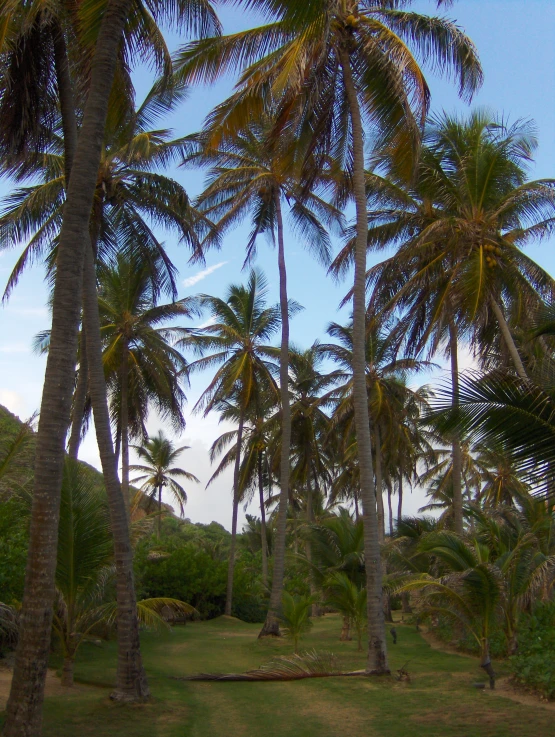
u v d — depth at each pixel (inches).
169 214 630.5
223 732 346.3
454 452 820.6
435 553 577.6
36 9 338.6
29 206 585.3
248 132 858.1
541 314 413.4
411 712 380.5
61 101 392.2
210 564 1155.9
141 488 1800.0
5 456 519.2
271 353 1131.3
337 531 880.9
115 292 927.0
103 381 465.4
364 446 532.1
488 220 697.6
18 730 263.7
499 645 563.8
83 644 650.2
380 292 783.1
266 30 525.7
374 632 507.5
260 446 1512.1
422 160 691.4
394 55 517.7
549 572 520.4
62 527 438.3
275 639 759.1
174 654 682.2
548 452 311.1
